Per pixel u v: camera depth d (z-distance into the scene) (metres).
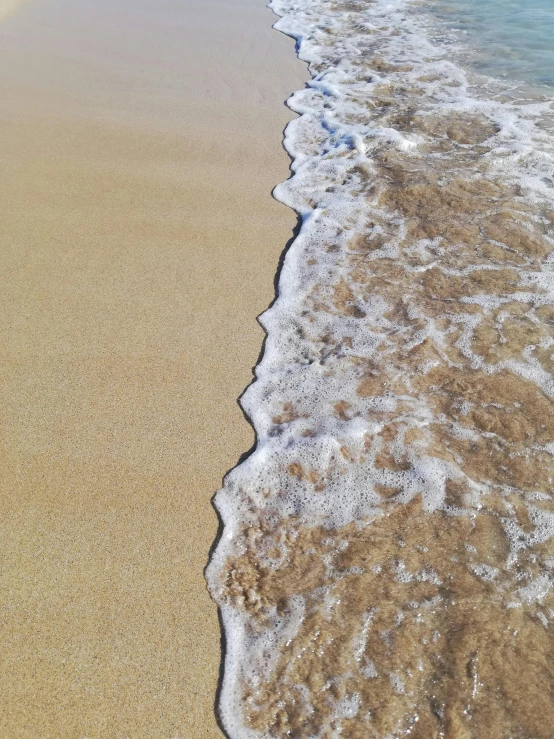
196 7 8.33
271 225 4.06
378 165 4.70
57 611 2.07
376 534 2.34
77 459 2.55
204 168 4.64
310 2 8.83
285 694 1.92
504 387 2.92
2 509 2.36
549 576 2.20
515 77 6.23
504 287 3.52
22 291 3.38
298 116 5.52
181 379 2.94
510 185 4.44
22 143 4.80
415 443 2.66
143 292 3.43
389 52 6.95
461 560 2.25
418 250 3.82
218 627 2.07
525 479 2.53
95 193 4.26
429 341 3.17
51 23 7.34
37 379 2.88
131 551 2.25
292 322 3.29
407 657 1.99
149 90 5.83
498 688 1.91
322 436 2.68
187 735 1.81
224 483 2.50
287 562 2.26
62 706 1.85
